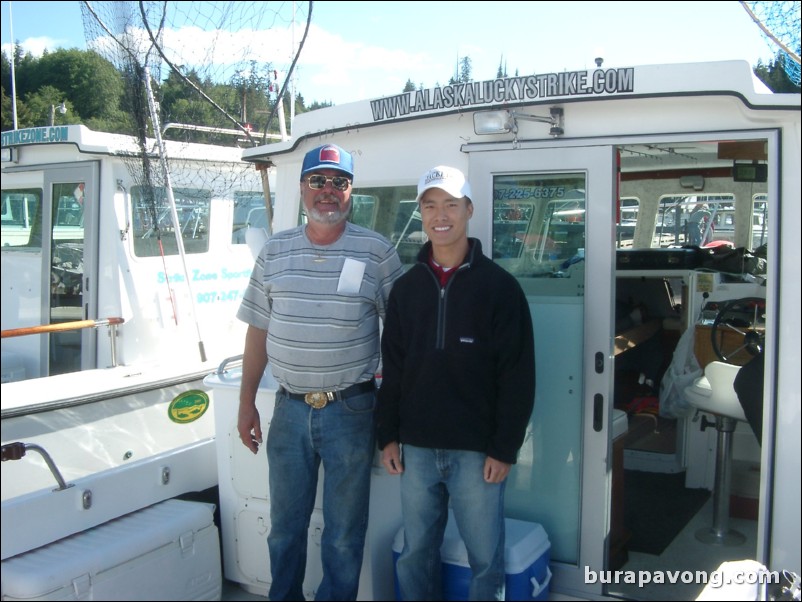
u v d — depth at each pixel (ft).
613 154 9.66
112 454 14.62
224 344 19.11
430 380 8.34
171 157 16.83
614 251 9.83
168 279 17.44
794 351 8.87
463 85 10.00
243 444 10.30
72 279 17.33
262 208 20.22
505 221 10.34
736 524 12.42
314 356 8.89
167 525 9.74
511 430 8.16
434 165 10.65
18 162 18.01
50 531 9.21
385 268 9.25
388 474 10.13
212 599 10.30
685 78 9.04
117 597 9.05
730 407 11.34
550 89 9.56
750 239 18.37
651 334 17.30
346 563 9.18
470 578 9.43
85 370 16.56
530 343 8.32
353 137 11.27
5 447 9.00
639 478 14.48
